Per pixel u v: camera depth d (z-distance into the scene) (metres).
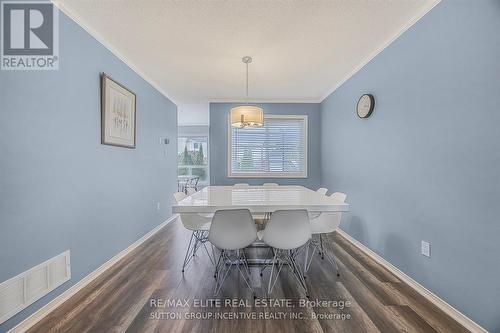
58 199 1.73
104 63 2.28
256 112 2.63
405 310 1.65
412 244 1.96
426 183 1.81
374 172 2.55
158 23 2.02
